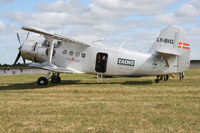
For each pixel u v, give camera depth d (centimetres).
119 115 662
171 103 829
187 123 579
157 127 548
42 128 548
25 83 1603
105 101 880
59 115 666
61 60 1501
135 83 1507
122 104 817
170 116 647
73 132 519
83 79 1942
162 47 1459
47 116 656
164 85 1370
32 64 1384
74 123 586
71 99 930
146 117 638
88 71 1493
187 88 1229
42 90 1207
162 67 1460
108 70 1486
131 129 536
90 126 561
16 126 565
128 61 1463
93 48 1473
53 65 1388
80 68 1488
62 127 554
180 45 1438
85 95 1031
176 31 1441
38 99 934
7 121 609
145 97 964
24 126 565
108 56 1467
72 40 1420
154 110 720
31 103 846
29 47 1517
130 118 629
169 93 1066
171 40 1446
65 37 1399
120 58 1467
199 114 666
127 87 1289
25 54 1526
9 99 937
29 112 705
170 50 1445
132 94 1047
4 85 1474
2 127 559
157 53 1459
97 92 1119
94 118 631
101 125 567
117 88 1248
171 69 1456
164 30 1461
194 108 743
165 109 732
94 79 1930
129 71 1477
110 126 559
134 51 1487
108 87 1297
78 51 1482
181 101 868
